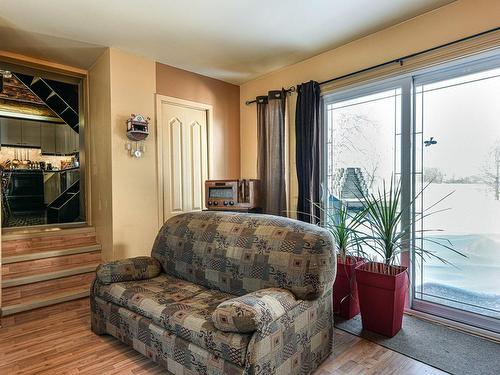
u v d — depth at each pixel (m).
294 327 1.62
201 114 3.78
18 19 2.43
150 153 3.29
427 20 2.39
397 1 2.24
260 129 3.61
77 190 3.70
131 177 3.14
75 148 3.68
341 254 2.55
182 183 3.59
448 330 2.29
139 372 1.83
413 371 1.81
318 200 3.10
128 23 2.53
